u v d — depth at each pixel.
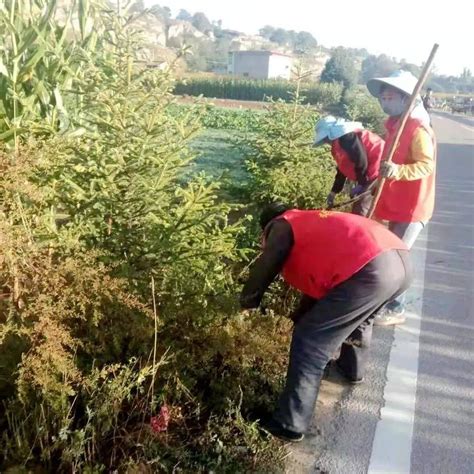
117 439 2.93
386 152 4.44
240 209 6.09
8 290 3.05
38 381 2.70
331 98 27.55
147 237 3.53
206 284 3.54
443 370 4.15
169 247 3.48
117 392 2.88
